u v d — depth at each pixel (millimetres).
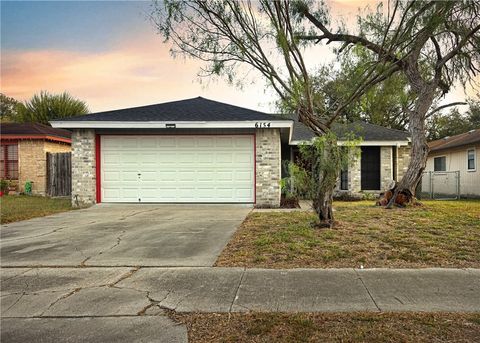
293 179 7598
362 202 14391
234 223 8305
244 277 4523
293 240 6332
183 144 12008
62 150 20031
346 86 8406
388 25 7465
